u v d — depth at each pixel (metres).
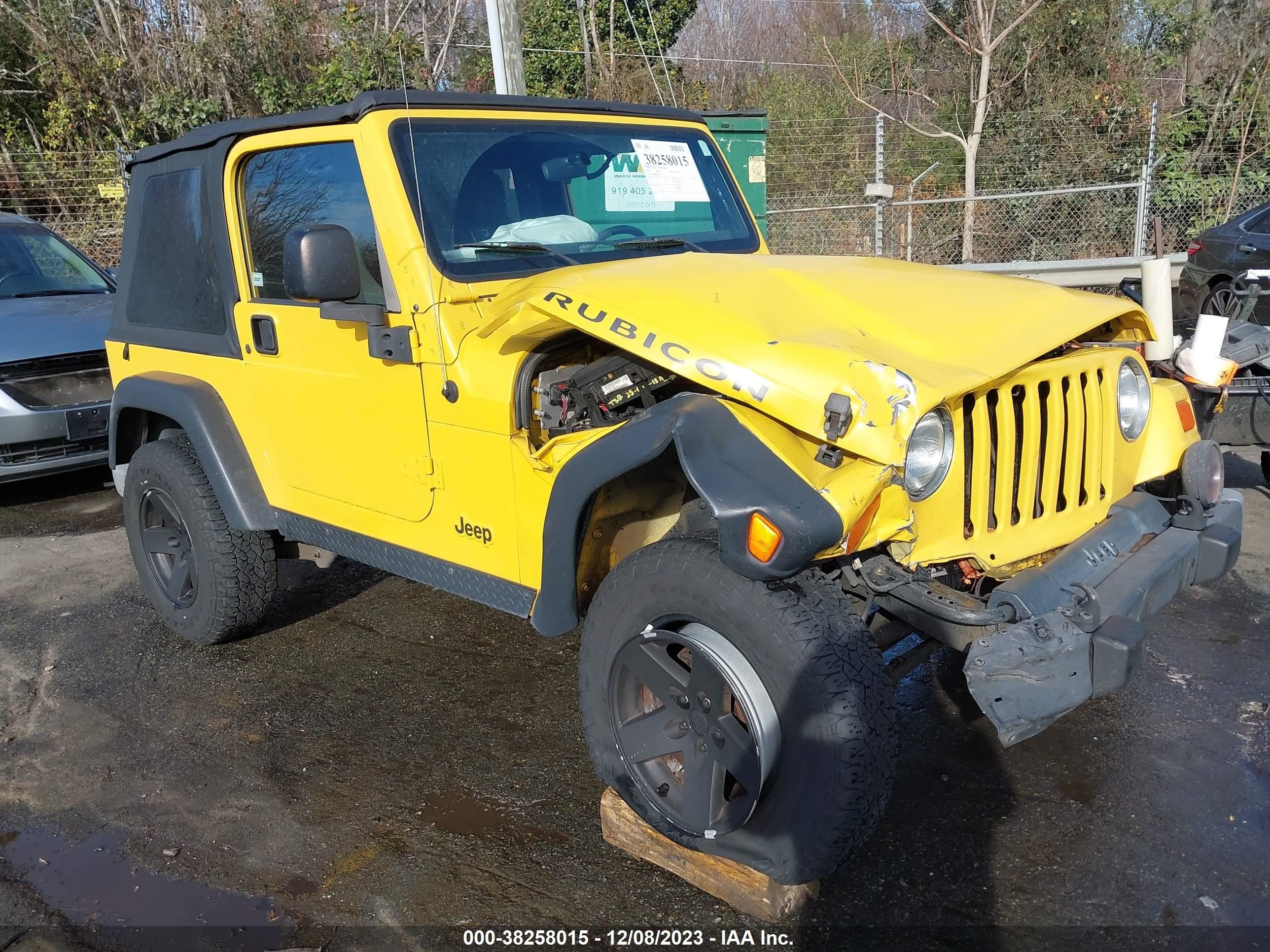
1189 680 3.63
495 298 2.97
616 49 16.92
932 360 2.41
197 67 15.97
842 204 13.68
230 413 3.78
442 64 16.39
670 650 2.62
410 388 3.02
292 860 2.88
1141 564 2.63
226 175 3.53
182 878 2.81
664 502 2.94
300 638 4.36
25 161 14.87
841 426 2.22
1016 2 14.59
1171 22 14.31
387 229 2.96
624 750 2.64
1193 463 2.95
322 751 3.46
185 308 3.92
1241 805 2.93
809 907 2.60
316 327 3.28
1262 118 12.99
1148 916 2.53
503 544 2.91
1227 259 9.05
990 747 3.29
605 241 3.37
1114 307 2.93
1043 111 14.23
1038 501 2.76
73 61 15.48
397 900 2.69
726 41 23.33
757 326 2.44
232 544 3.94
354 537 3.44
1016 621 2.40
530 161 3.29
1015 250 13.37
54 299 6.96
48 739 3.60
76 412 6.20
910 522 2.36
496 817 3.05
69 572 5.28
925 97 14.83
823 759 2.23
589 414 2.75
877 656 2.31
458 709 3.72
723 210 3.87
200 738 3.57
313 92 15.70
